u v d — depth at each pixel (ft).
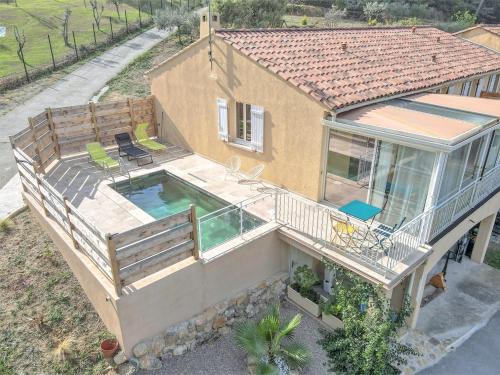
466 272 50.90
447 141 31.96
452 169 36.65
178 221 31.30
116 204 44.70
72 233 35.06
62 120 55.83
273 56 46.26
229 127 52.39
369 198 40.11
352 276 34.50
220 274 35.83
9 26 146.30
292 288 41.39
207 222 38.83
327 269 38.70
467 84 61.82
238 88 48.55
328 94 40.22
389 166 37.29
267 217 41.47
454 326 41.88
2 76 102.47
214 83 51.93
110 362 31.50
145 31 146.30
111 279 30.12
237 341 34.53
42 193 40.22
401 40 65.62
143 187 50.80
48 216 41.16
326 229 36.40
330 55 50.75
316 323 38.96
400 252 33.53
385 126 35.83
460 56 64.54
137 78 104.88
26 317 34.65
